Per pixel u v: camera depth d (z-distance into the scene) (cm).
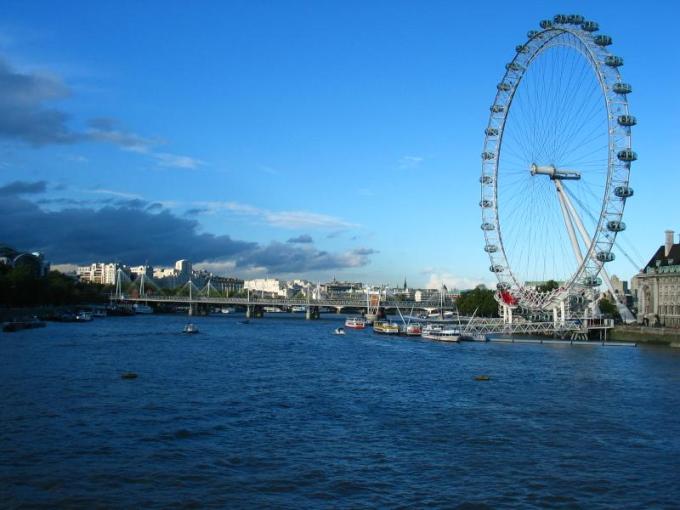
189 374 11412
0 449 6169
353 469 5822
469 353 16888
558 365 13862
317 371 12406
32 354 13888
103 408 8100
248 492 5194
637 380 11431
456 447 6600
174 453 6191
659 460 6231
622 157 17162
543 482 5553
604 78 17362
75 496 5025
